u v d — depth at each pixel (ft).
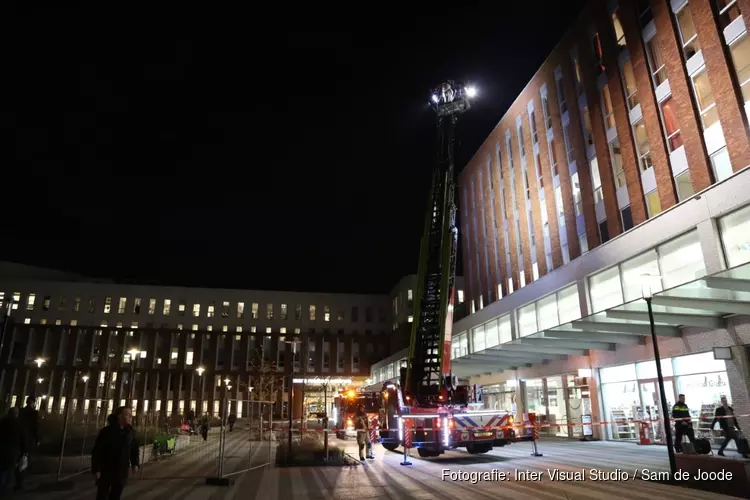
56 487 40.83
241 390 260.42
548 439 84.43
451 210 65.36
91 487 41.75
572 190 93.61
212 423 193.57
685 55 67.56
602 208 84.79
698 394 62.59
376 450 76.48
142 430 72.90
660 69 72.23
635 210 75.41
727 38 61.36
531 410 101.91
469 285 143.13
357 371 275.39
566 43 96.89
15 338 259.39
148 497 37.73
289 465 55.93
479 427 57.67
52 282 279.90
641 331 64.44
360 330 290.35
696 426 61.26
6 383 250.78
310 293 295.28
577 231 91.40
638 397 72.54
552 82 101.76
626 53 79.97
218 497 37.42
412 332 64.64
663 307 57.16
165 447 69.36
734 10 60.95
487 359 96.17
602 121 84.79
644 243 71.31
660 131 71.00
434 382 61.62
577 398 86.58
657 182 70.79
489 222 130.82
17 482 39.52
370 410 96.27
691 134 65.31
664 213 67.92
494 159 129.70
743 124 58.23
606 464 50.57
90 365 260.21
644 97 73.87
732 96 59.57
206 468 55.83
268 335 273.54
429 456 61.98
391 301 283.18
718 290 51.67
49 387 242.37
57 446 64.08
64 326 265.13
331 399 252.62
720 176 61.67
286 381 255.50
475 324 131.64
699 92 65.31
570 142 94.32
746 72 58.95
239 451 79.36
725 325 57.93
